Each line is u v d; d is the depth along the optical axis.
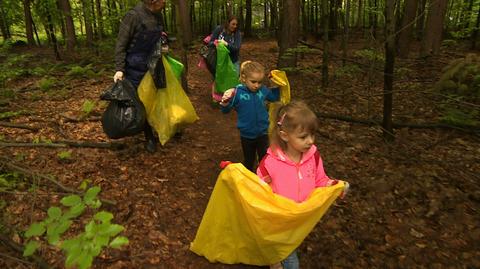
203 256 2.90
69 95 6.64
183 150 4.71
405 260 2.95
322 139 5.08
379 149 4.79
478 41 13.37
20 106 5.95
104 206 3.38
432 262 2.93
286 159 2.42
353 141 5.00
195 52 12.59
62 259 2.75
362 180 4.05
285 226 2.29
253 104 3.41
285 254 2.37
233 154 4.75
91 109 5.65
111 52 10.34
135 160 4.31
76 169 3.99
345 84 7.44
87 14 10.55
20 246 2.79
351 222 3.40
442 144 4.97
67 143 4.50
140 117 4.10
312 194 2.33
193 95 7.15
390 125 4.97
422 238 3.19
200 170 4.26
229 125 5.77
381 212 3.54
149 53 4.16
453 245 3.11
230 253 2.79
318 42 14.21
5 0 11.89
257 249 2.70
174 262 2.85
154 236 3.09
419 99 6.64
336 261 2.94
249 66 3.30
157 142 4.83
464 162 4.48
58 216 1.76
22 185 3.55
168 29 20.53
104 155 4.36
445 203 3.65
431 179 4.06
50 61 9.62
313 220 2.32
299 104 2.30
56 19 9.66
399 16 11.19
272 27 20.30
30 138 4.68
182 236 3.14
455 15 14.90
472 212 3.52
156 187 3.80
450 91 6.13
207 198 3.71
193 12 18.88
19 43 14.34
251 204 2.28
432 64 8.81
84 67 8.86
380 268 2.88
